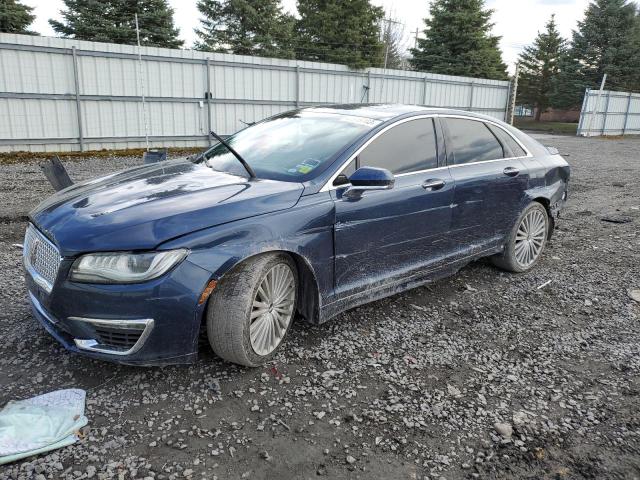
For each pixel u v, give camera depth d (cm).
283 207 329
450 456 263
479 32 4144
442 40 4244
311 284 355
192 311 291
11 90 1445
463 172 453
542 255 615
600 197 1036
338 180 362
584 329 418
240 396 301
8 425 257
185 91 1775
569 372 350
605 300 480
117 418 276
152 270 280
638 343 397
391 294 415
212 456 253
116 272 278
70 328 291
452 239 452
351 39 3597
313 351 357
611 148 2370
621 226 786
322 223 345
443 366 349
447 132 456
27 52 1450
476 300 467
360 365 343
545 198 543
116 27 2955
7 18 2833
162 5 3097
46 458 244
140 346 285
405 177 405
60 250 285
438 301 460
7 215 707
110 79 1609
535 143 559
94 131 1612
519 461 262
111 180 373
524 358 366
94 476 236
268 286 326
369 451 263
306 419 285
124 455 250
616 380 343
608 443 279
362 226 371
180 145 1808
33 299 322
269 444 263
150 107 1714
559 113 6019
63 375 312
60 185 442
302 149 392
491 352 372
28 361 325
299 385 316
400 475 248
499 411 302
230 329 306
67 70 1527
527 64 5847
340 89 2195
